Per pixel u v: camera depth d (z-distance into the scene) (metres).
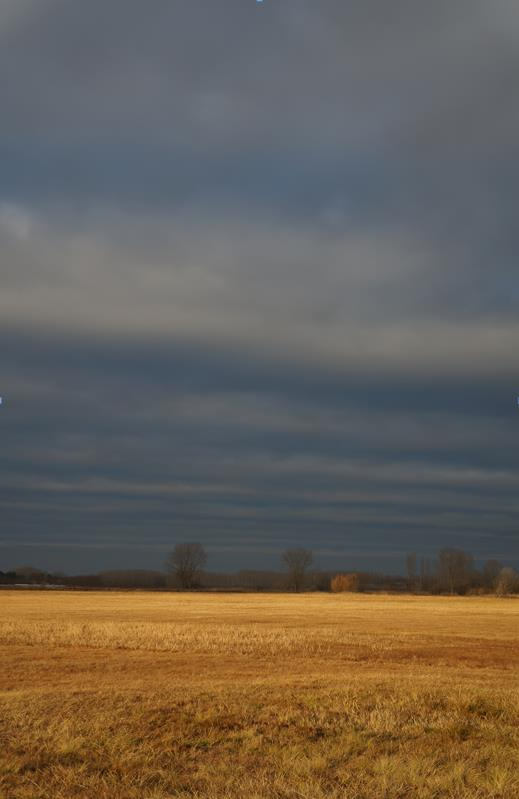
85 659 28.23
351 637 37.00
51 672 24.78
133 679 23.02
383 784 10.76
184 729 14.02
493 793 10.55
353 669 25.86
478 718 15.20
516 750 12.61
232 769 11.55
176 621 49.09
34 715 14.99
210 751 12.69
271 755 12.34
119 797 10.35
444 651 32.59
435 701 16.66
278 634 37.62
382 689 18.50
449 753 12.47
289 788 10.61
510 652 32.91
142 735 13.56
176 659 28.42
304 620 51.66
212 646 32.16
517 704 16.42
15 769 11.42
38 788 10.67
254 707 15.88
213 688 18.95
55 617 52.22
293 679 21.41
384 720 14.60
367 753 12.50
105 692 18.14
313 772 11.43
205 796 10.31
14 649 31.48
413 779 11.02
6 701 16.67
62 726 13.86
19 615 54.19
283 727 14.33
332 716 15.16
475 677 23.80
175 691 18.34
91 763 11.87
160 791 10.55
